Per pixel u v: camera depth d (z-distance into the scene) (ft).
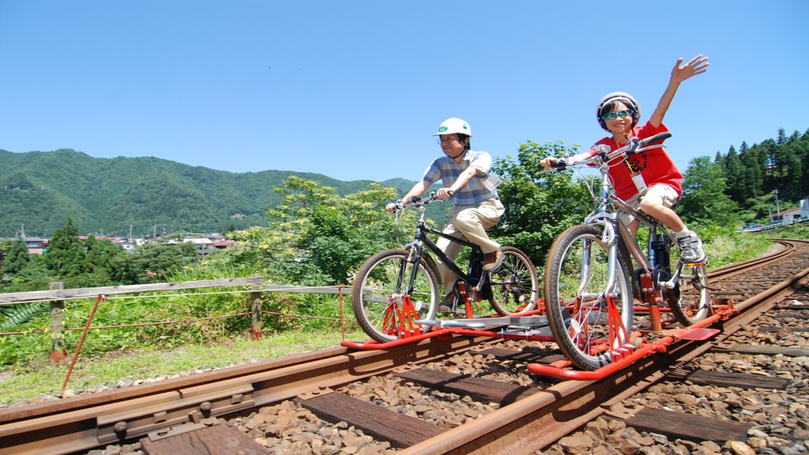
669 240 13.14
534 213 42.34
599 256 10.96
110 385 13.05
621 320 10.58
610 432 8.50
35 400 11.64
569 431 8.29
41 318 20.13
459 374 12.14
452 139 13.73
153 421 8.75
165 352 18.69
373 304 19.36
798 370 11.65
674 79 11.00
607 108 12.17
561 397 8.54
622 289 10.93
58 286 16.75
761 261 48.91
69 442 8.17
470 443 7.06
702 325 13.88
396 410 9.83
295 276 36.06
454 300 14.29
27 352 17.15
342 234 39.47
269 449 8.07
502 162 44.73
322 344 18.15
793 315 19.21
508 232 43.83
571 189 42.11
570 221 41.11
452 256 14.58
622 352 9.96
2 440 7.61
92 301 21.08
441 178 14.87
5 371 16.16
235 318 21.88
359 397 10.73
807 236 162.91
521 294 17.06
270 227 50.85
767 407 9.09
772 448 7.25
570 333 9.66
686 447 7.69
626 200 13.12
